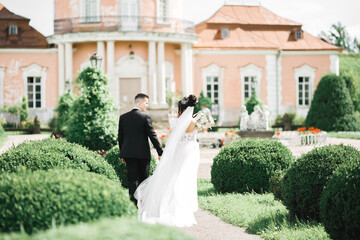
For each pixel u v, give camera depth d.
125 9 27.78
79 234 2.77
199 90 31.11
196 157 6.89
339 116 25.05
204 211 7.48
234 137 18.94
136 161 7.16
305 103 32.62
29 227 3.52
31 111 29.19
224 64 31.38
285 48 32.50
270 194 8.37
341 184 4.82
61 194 3.61
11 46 29.27
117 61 27.39
